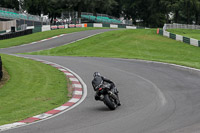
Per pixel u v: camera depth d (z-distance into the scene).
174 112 13.92
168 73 26.47
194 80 22.95
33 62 31.42
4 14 94.25
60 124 12.80
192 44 53.81
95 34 71.69
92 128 11.88
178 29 83.69
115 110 15.03
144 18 145.25
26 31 80.44
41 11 132.12
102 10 142.38
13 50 57.62
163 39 61.12
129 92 19.44
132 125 12.06
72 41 64.50
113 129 11.61
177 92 18.86
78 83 23.08
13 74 24.69
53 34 76.38
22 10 133.75
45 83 22.55
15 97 18.67
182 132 10.86
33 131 11.84
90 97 18.81
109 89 15.52
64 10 129.88
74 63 32.56
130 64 32.25
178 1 124.50
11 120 14.08
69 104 17.27
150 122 12.39
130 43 57.31
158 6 134.38
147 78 24.23
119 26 106.69
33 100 18.11
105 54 46.16
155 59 37.69
